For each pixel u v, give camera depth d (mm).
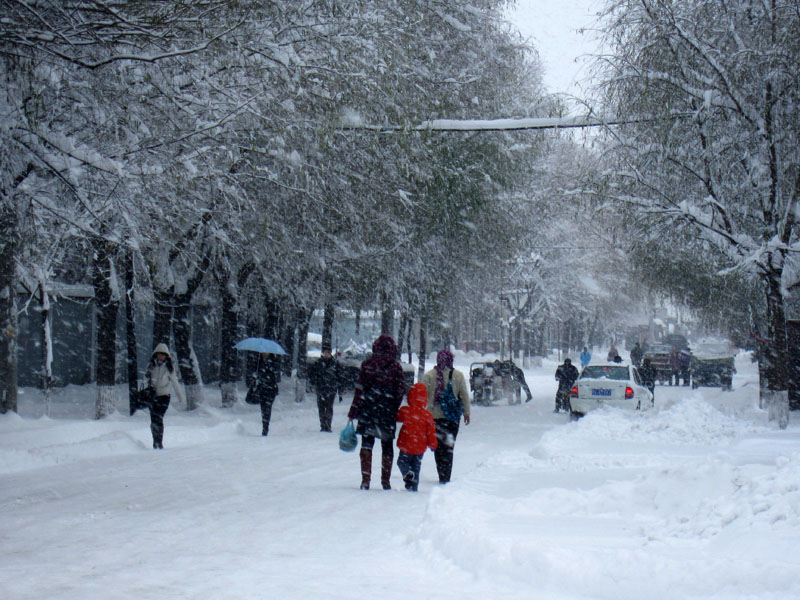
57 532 8086
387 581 5945
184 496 10688
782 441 15258
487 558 6062
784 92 19406
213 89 15406
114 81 13273
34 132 12227
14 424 17281
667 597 4945
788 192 20312
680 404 18766
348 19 16344
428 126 20328
